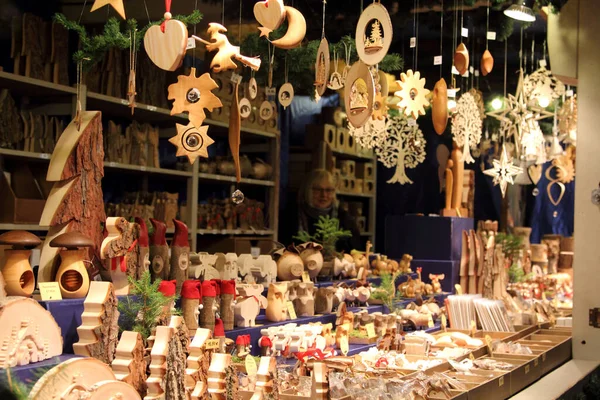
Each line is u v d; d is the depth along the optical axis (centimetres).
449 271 742
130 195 624
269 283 491
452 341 536
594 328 591
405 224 771
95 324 302
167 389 278
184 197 712
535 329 645
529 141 711
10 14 531
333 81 482
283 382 362
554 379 519
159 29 303
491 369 473
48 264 342
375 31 334
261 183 723
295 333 436
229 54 339
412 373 420
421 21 657
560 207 1191
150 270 404
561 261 992
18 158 526
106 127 625
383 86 539
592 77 584
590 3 587
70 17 573
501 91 878
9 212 500
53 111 545
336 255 631
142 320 334
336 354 459
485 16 645
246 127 690
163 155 680
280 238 841
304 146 839
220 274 491
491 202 1060
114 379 261
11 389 243
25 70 508
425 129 1018
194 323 379
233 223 698
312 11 577
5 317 274
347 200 975
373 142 599
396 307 589
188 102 347
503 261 731
